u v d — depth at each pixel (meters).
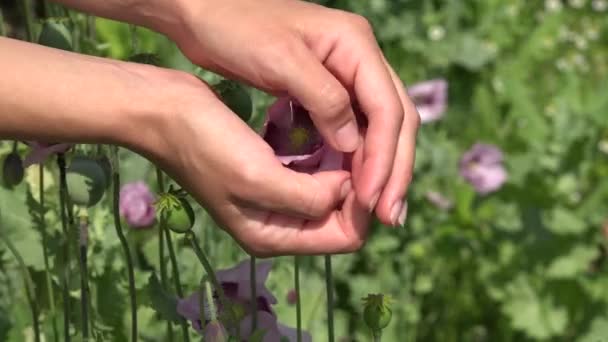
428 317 2.21
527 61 3.14
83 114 0.81
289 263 1.58
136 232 1.49
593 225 2.17
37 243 1.28
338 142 0.85
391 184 0.86
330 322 1.00
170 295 1.03
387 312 0.99
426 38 2.70
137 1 0.92
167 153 0.83
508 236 2.18
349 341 1.98
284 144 0.89
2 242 1.27
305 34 0.88
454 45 2.72
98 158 1.00
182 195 0.93
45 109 0.81
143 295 1.33
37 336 1.14
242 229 0.85
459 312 2.22
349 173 0.86
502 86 2.73
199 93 0.83
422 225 2.24
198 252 0.93
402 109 0.86
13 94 0.81
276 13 0.88
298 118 0.89
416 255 2.18
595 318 2.12
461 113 2.66
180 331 1.31
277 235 0.85
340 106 0.84
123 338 1.33
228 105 0.93
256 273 1.03
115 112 0.81
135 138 0.82
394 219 0.86
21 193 1.34
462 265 2.20
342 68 0.88
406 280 2.15
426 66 2.68
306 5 0.90
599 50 3.61
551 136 2.53
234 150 0.81
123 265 1.36
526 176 2.23
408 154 0.87
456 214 2.21
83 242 1.02
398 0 2.60
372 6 2.48
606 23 3.79
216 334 0.92
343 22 0.88
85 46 1.31
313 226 0.86
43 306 1.33
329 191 0.83
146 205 1.48
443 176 2.31
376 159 0.84
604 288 2.12
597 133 2.38
